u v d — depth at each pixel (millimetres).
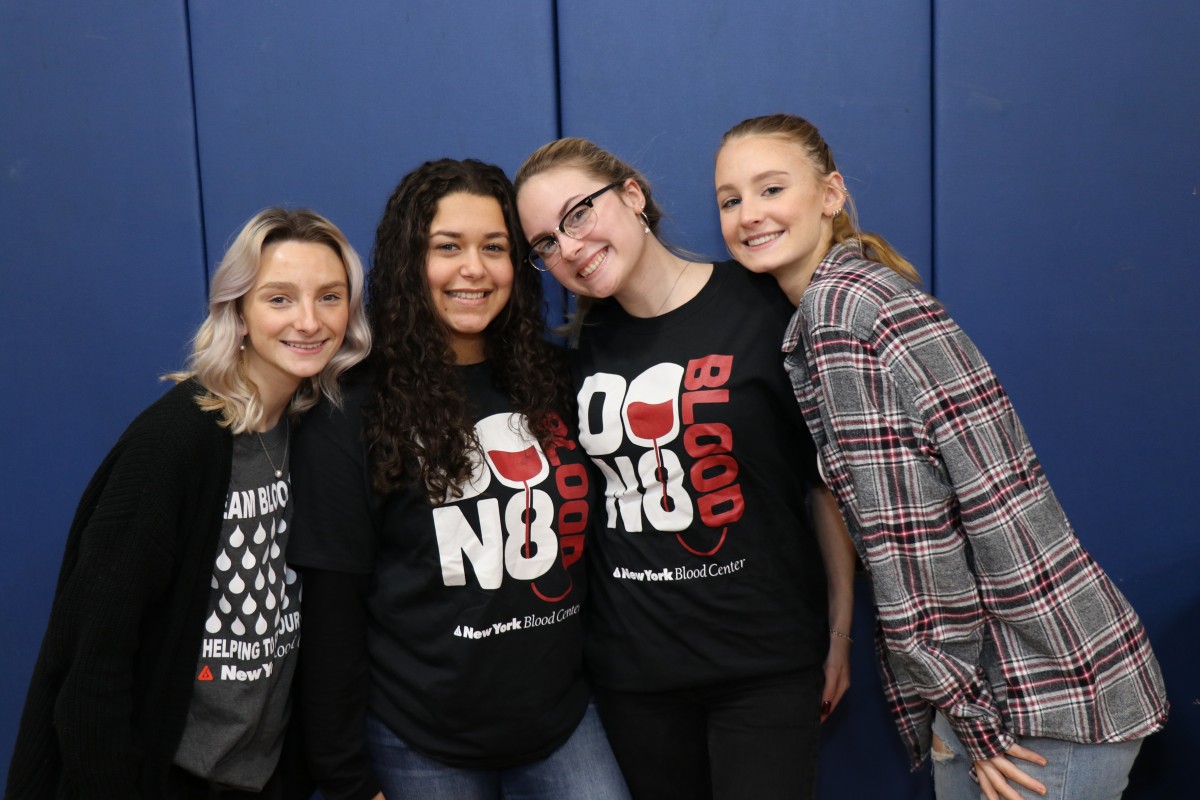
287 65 1475
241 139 1487
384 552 1167
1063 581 1050
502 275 1178
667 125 1467
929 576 1053
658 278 1233
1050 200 1468
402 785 1169
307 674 1136
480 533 1134
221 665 1064
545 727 1181
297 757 1214
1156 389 1502
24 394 1542
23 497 1557
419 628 1141
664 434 1174
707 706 1237
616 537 1224
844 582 1379
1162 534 1523
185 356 1521
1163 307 1488
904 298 1081
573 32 1457
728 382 1169
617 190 1188
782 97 1455
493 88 1466
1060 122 1455
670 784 1270
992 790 1100
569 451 1227
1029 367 1496
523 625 1149
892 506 1050
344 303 1112
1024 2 1433
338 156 1486
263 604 1090
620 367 1223
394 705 1168
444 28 1460
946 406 1038
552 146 1227
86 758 953
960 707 1067
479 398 1202
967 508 1041
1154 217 1474
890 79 1447
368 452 1128
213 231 1505
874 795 1577
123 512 974
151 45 1475
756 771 1182
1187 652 1535
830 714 1522
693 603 1188
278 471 1130
